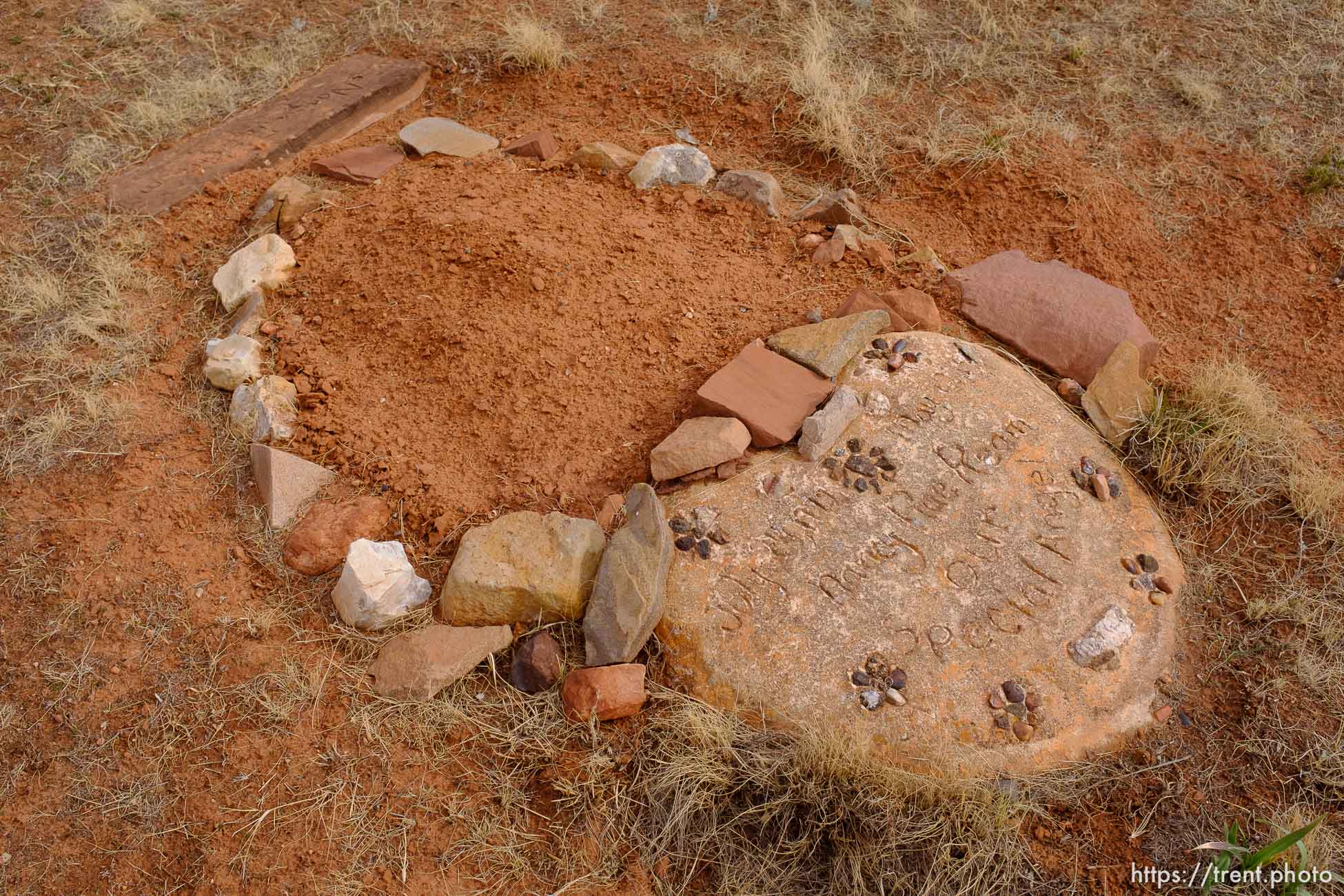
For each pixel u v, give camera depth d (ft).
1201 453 5.97
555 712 5.21
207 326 6.69
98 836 4.84
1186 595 5.65
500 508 5.79
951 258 7.16
